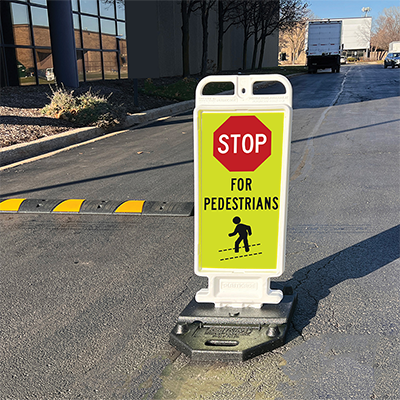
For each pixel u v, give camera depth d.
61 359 2.52
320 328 2.74
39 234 4.59
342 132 10.04
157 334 2.74
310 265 3.66
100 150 9.21
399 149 8.05
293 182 6.22
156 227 4.69
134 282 3.45
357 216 4.77
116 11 21.52
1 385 2.32
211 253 2.71
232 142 2.53
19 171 7.52
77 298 3.21
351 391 2.19
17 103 12.46
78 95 14.66
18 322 2.92
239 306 2.82
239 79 2.49
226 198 2.62
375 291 3.18
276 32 53.72
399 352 2.47
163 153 8.65
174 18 27.92
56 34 17.02
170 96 17.83
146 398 2.20
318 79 29.64
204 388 2.26
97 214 5.18
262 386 2.26
